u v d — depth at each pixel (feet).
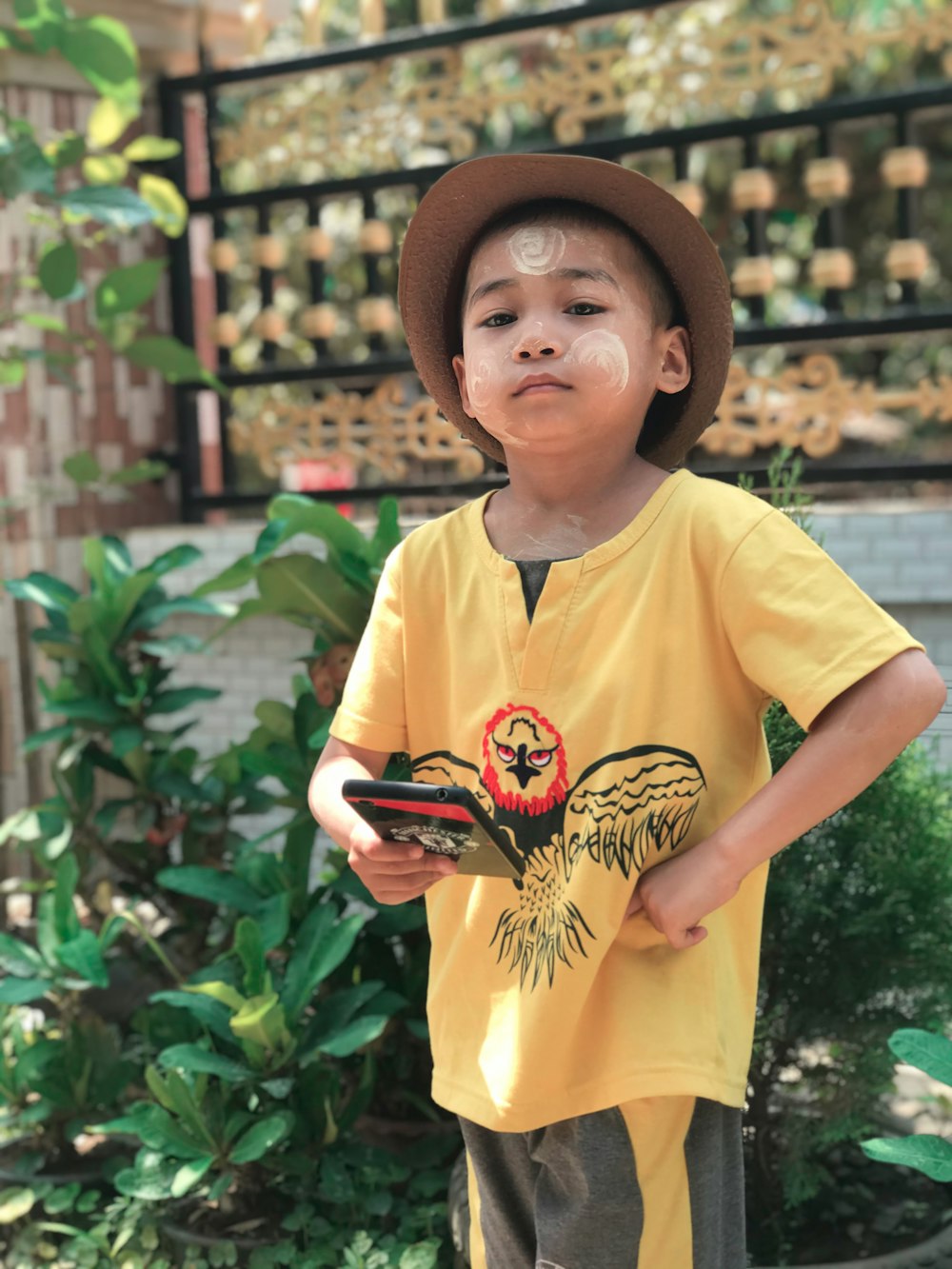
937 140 29.55
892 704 4.59
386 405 12.73
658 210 5.28
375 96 12.84
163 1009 8.79
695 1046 4.94
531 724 5.10
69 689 10.02
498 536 5.45
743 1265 5.42
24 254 12.90
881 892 7.23
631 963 5.06
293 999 7.87
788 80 11.38
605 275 5.16
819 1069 7.41
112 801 9.91
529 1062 5.01
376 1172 7.87
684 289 5.52
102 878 10.69
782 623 4.77
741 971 5.35
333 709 8.57
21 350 11.70
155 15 13.42
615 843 4.94
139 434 13.96
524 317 5.12
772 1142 7.50
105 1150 9.13
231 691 12.69
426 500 12.84
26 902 12.56
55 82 12.94
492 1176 5.51
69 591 10.35
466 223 5.57
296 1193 7.79
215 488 15.38
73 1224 8.41
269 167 13.46
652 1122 5.03
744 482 7.93
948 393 10.76
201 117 14.52
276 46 24.35
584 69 11.90
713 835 4.80
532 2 18.61
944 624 10.17
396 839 4.90
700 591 4.99
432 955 5.63
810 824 4.71
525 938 5.14
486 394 5.13
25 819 9.95
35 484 13.01
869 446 29.01
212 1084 7.99
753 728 5.21
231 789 9.93
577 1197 5.08
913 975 7.23
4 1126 8.84
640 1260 5.03
